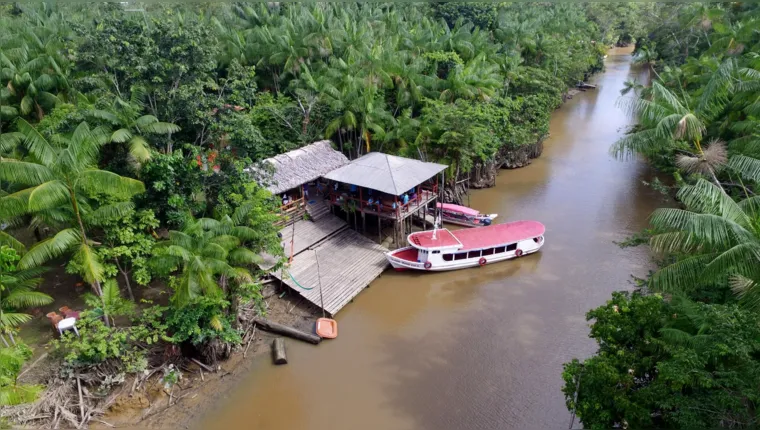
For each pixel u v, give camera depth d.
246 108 40.69
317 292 28.92
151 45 27.34
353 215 37.00
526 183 47.78
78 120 25.36
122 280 27.48
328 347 25.75
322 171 35.28
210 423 21.16
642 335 17.41
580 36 78.00
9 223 25.84
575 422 20.95
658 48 72.00
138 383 21.78
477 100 47.19
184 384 22.75
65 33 44.94
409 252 33.59
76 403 20.28
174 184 26.20
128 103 26.45
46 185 19.86
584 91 84.56
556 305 29.09
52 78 38.22
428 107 43.62
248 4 63.12
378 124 41.78
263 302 27.28
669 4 77.31
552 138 61.62
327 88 41.38
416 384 23.31
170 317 22.30
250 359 24.69
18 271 22.19
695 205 17.59
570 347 25.53
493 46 58.16
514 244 33.75
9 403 16.61
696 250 18.14
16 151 27.02
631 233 37.19
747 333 14.67
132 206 22.44
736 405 13.77
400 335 26.75
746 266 15.04
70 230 21.41
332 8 67.69
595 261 33.62
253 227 25.14
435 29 62.50
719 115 33.16
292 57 48.53
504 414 21.58
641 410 14.93
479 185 46.69
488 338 26.41
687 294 19.55
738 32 45.44
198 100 28.02
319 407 22.00
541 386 23.05
